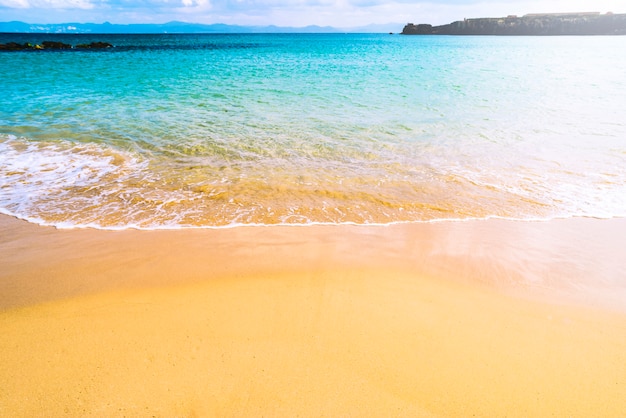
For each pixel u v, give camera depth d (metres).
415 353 3.51
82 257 4.95
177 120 12.20
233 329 3.75
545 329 3.87
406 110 14.16
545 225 6.06
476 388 3.18
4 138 10.05
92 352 3.44
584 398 3.12
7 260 4.85
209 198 6.82
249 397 3.05
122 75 23.94
